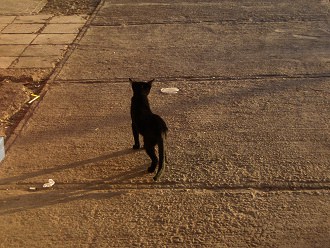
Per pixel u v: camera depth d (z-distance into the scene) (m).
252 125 4.30
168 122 4.37
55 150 4.09
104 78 5.12
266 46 5.69
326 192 3.64
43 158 4.02
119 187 3.73
